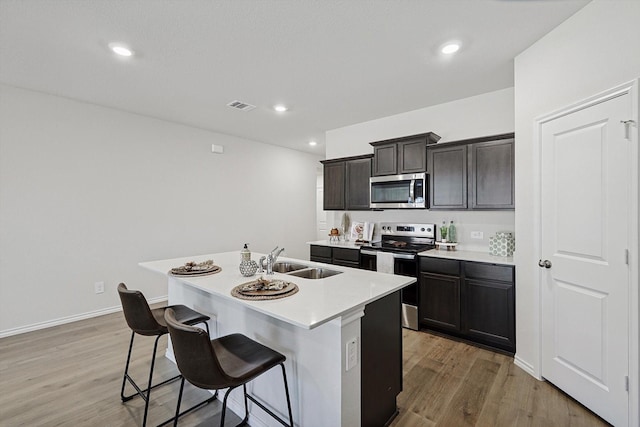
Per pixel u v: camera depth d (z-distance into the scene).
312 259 4.43
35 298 3.35
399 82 3.10
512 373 2.45
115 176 3.90
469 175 3.24
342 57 2.58
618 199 1.74
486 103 3.39
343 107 3.84
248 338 1.81
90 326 3.46
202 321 2.15
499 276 2.79
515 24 2.13
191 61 2.64
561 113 2.09
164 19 2.05
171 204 4.44
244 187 5.43
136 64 2.70
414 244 3.91
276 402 1.81
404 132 4.06
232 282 2.03
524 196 2.47
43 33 2.21
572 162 2.03
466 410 2.01
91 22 2.08
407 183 3.65
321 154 6.83
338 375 1.50
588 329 1.94
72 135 3.56
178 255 4.51
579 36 1.98
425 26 2.15
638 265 1.64
